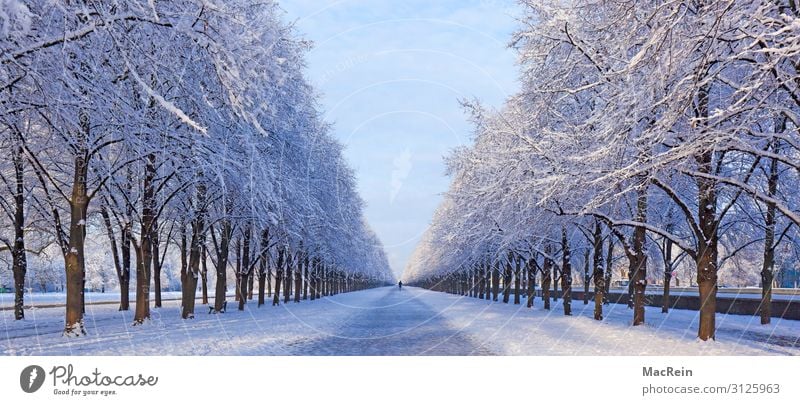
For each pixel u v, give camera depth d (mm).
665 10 9141
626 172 11078
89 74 9484
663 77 9008
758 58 10039
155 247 33250
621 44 9719
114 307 35750
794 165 10461
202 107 11430
